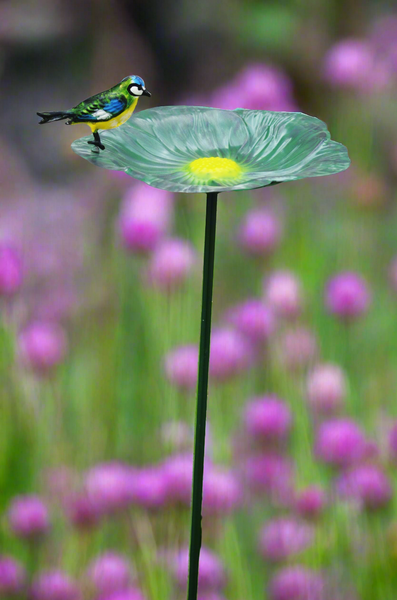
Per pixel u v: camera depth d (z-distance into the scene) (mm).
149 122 3008
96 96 2744
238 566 3490
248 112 3141
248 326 3607
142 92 2787
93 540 3510
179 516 3486
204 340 2719
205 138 2982
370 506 3498
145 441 3607
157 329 3613
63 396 3590
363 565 3494
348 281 3660
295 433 3570
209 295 2686
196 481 2883
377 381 3654
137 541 3508
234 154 2900
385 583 3486
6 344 3559
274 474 3539
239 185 2473
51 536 3523
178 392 3566
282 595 3484
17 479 3545
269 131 3014
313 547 3504
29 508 3502
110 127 2803
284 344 3582
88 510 3496
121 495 3492
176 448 3539
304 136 2941
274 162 2844
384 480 3502
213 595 3469
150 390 3617
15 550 3506
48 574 3484
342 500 3504
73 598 3475
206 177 2643
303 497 3506
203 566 3469
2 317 3561
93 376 3652
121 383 3646
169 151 2920
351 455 3512
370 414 3621
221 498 3486
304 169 2643
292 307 3611
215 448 3535
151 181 2510
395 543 3494
